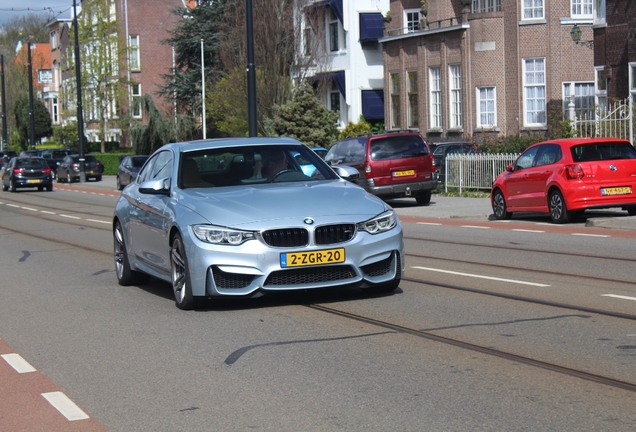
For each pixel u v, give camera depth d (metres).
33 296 10.75
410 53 40.88
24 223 23.66
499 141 29.27
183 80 57.41
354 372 6.38
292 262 8.41
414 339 7.40
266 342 7.46
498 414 5.27
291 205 8.75
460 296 9.46
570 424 5.05
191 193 9.36
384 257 8.84
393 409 5.45
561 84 35.09
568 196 17.28
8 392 6.25
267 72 41.59
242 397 5.87
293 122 38.97
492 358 6.67
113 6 69.81
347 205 8.89
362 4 46.22
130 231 10.80
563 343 7.11
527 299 9.17
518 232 16.48
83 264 13.95
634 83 27.97
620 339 7.21
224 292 8.51
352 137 24.94
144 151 56.47
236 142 10.26
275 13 41.50
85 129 70.56
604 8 29.52
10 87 96.44
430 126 39.69
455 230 17.47
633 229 16.19
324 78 44.62
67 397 6.07
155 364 6.89
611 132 24.61
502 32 35.97
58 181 53.34
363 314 8.54
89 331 8.34
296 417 5.38
